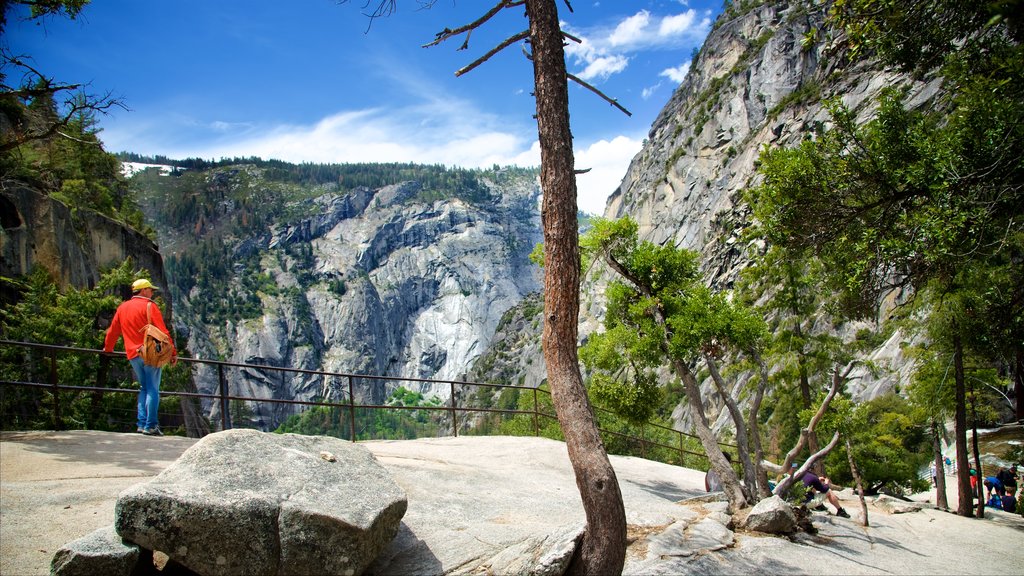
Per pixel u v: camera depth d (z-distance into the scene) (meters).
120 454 8.76
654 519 8.48
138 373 10.17
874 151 9.82
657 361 12.07
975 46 8.32
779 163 10.81
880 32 8.60
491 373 199.50
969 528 14.26
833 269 11.36
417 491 8.55
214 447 5.86
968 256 8.80
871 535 10.84
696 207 150.00
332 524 5.24
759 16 176.25
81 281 33.91
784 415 34.25
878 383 40.88
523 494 9.50
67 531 6.02
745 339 11.10
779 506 9.09
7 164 30.17
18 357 22.78
